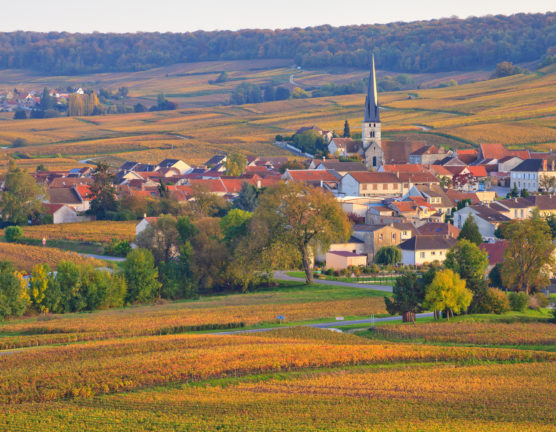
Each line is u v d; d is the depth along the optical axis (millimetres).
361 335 156750
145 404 110875
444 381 120125
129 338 151000
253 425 101812
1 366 129125
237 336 150500
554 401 110125
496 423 101750
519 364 131125
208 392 115938
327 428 100375
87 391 115125
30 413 107875
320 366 129375
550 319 171250
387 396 112750
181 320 170500
